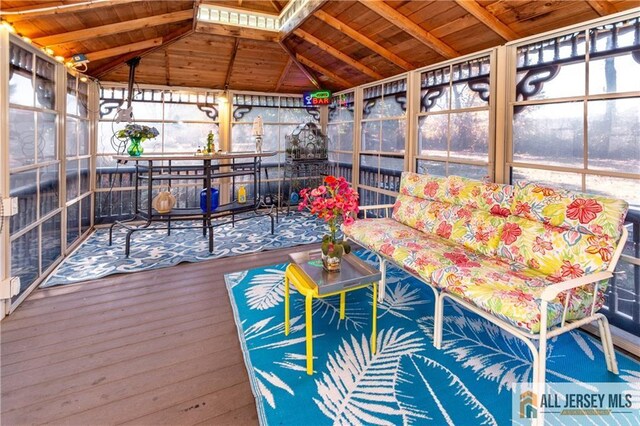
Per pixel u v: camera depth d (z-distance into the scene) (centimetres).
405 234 299
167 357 205
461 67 351
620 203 193
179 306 270
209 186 398
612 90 233
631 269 227
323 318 254
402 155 448
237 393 177
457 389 180
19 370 190
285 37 428
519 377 189
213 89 556
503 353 212
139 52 427
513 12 268
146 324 242
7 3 234
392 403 170
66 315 252
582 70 249
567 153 263
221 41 435
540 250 219
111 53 386
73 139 399
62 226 360
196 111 553
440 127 383
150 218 381
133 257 375
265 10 429
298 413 163
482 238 259
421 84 408
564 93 261
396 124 460
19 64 264
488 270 218
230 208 432
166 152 536
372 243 290
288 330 232
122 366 196
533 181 287
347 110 573
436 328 218
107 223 501
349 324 246
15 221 261
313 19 382
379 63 439
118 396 173
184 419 159
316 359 205
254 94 586
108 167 496
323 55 468
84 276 321
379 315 259
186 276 330
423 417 161
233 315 257
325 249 220
